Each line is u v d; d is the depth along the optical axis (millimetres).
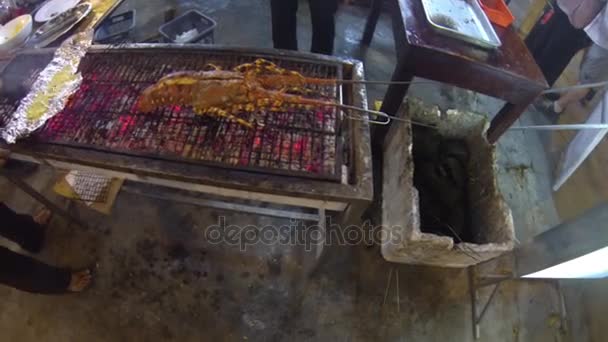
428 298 2586
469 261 2275
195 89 1921
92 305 2471
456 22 2391
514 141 3432
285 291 2574
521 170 3250
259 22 4355
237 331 2424
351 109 1862
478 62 2176
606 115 2416
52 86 2107
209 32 3594
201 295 2537
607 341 2369
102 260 2641
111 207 2824
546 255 1944
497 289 2631
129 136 1920
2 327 2400
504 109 2580
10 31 2506
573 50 3156
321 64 2289
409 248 2240
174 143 1882
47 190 2947
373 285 2619
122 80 2195
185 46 2357
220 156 1832
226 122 1970
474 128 2727
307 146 1888
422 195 2695
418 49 2197
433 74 2359
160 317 2451
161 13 4406
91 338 2371
